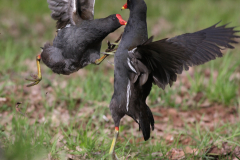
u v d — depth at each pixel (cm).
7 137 889
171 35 2220
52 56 884
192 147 955
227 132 1088
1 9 2489
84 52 867
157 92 1312
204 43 742
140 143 1000
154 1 2942
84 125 1081
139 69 725
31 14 2477
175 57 662
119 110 763
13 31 2092
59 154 819
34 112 1130
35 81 948
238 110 1261
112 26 829
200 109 1295
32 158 757
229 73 1418
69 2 892
